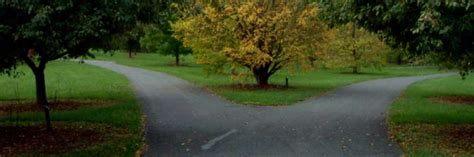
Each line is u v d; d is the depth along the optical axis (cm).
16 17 803
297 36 2308
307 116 1443
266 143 1023
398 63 6644
